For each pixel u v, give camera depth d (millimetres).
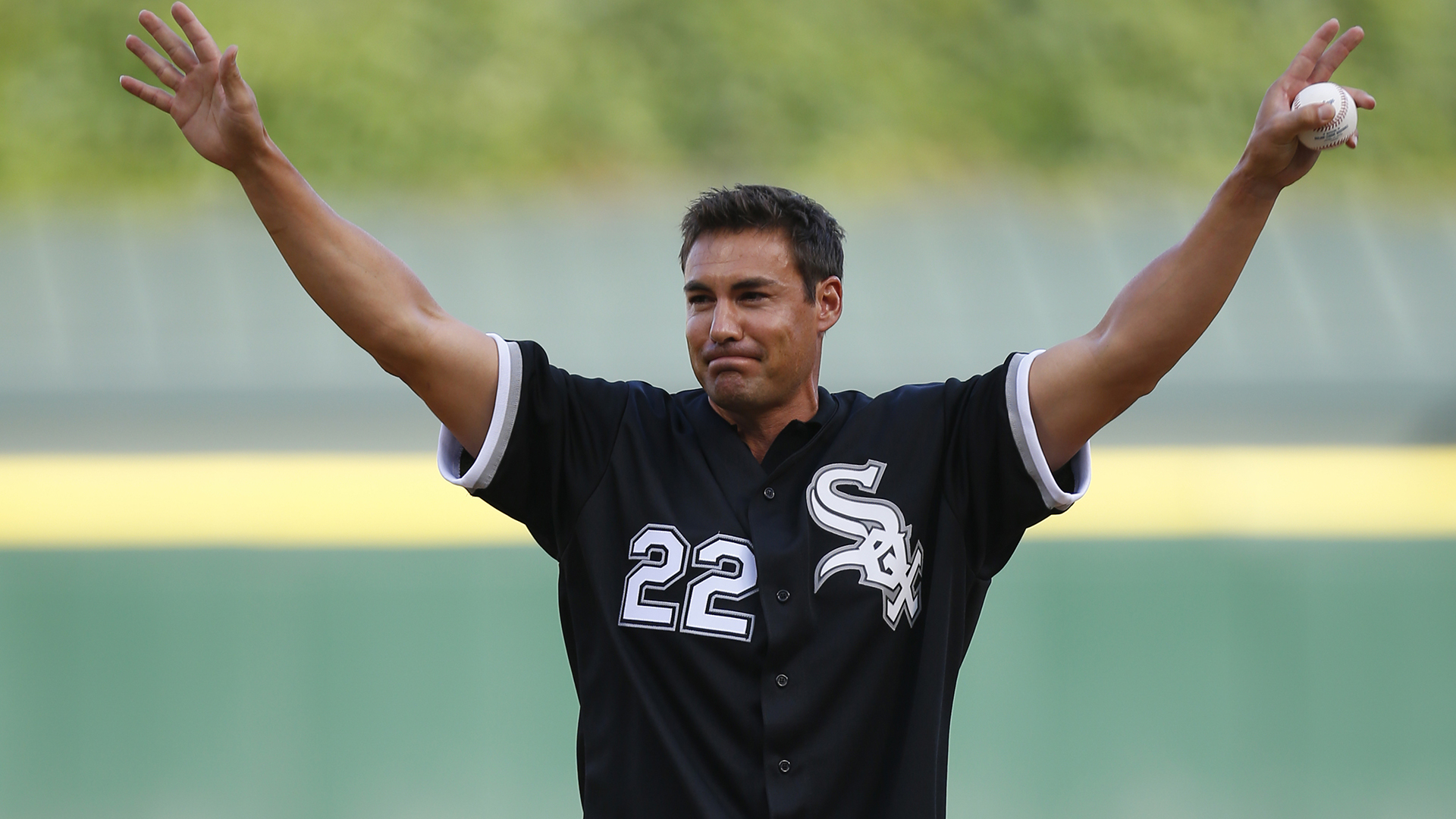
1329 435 35562
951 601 9789
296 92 67125
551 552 10492
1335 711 28266
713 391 9844
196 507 31469
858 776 9484
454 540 30000
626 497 9906
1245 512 32656
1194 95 75688
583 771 10078
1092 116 73875
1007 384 9758
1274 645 29094
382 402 35938
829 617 9500
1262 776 27766
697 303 9984
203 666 28344
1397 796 27672
